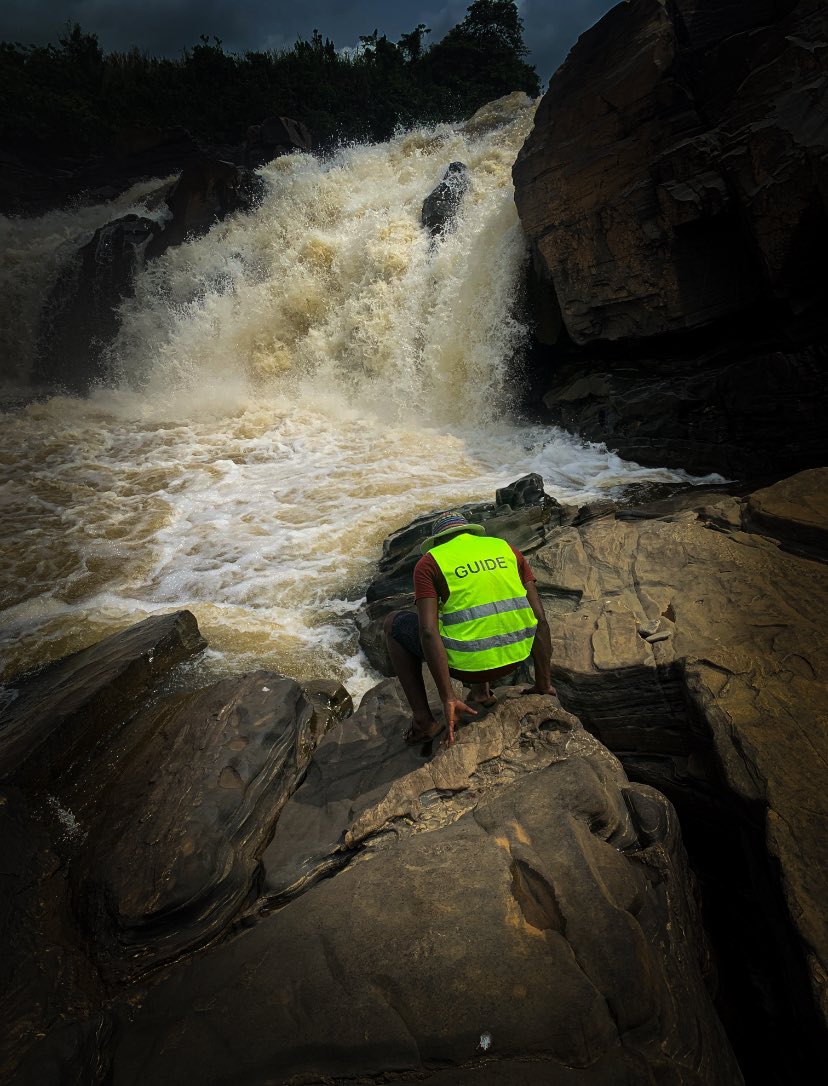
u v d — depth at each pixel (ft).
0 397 57.21
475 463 30.81
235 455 32.99
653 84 27.63
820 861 7.95
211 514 26.63
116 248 61.98
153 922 8.84
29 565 23.03
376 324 40.40
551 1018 6.42
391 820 9.53
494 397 35.94
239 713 12.35
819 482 16.58
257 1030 6.70
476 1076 6.15
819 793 8.80
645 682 12.12
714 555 14.99
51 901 9.50
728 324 27.84
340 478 29.58
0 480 30.12
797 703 10.32
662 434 27.91
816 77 23.13
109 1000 8.28
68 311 63.67
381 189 51.67
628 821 9.07
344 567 22.26
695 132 27.22
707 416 26.58
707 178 25.30
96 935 8.87
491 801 9.01
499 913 7.39
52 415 40.16
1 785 11.24
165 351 47.47
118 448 34.22
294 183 56.95
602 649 12.89
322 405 39.78
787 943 7.83
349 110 101.55
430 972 6.89
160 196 75.31
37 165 95.71
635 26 28.22
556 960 6.87
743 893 10.11
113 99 100.63
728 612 13.05
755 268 25.67
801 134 22.25
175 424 37.93
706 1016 7.30
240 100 100.89
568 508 21.80
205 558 23.25
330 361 42.24
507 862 8.01
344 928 7.50
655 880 8.49
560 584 15.62
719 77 26.76
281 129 79.30
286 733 12.21
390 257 41.22
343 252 44.75
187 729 12.22
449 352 37.55
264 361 43.93
